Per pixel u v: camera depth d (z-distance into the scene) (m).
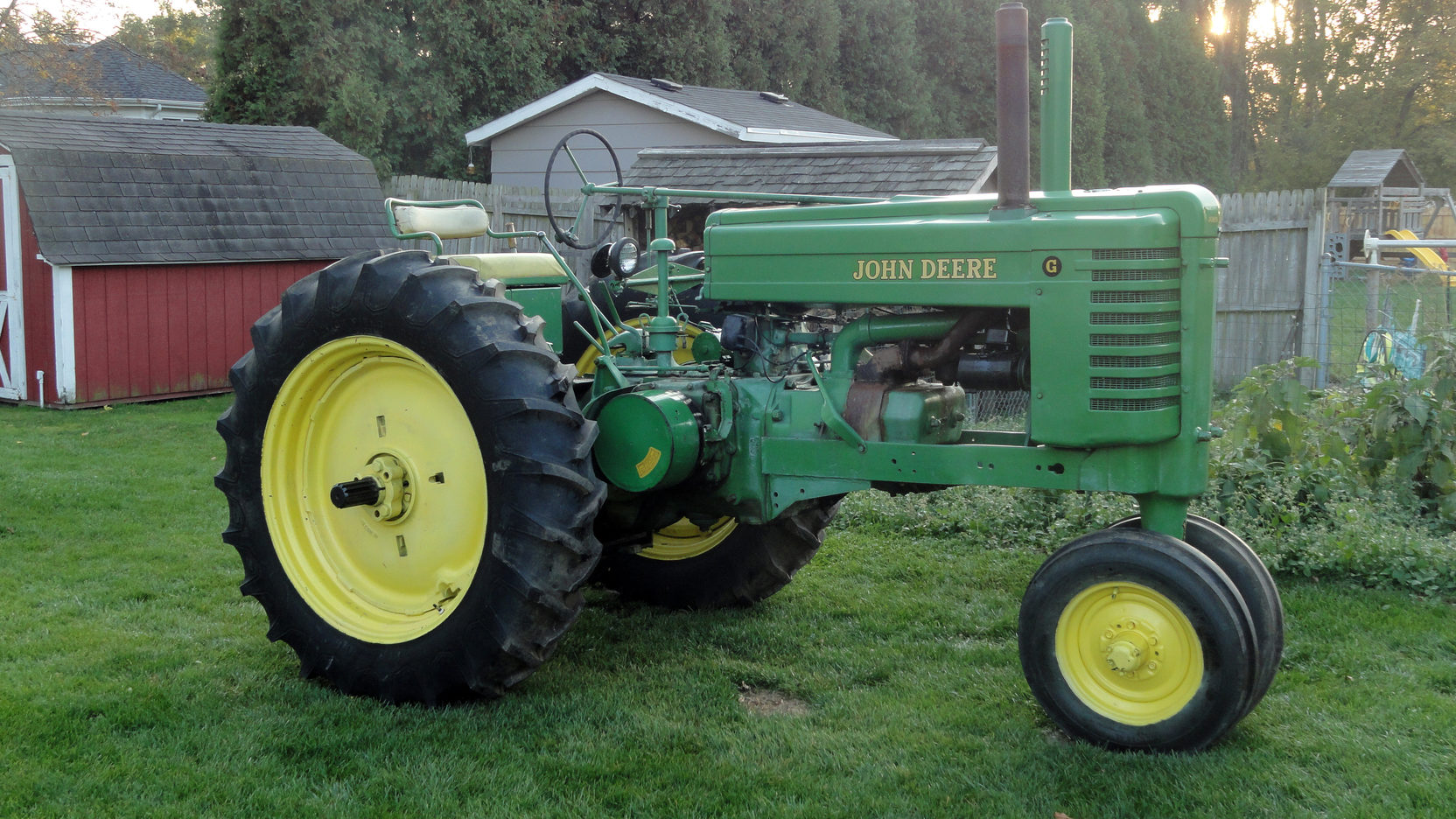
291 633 3.81
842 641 4.27
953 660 4.05
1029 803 2.98
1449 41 30.05
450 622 3.49
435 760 3.21
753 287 3.69
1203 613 3.09
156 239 9.99
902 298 3.42
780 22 21.31
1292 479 5.43
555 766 3.18
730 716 3.56
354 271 3.71
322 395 3.89
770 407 3.76
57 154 9.66
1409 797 2.99
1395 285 11.50
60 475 6.82
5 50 19.92
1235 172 36.69
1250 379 5.91
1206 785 3.04
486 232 4.67
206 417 9.31
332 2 15.20
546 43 17.59
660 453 3.60
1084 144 24.28
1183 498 3.30
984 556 5.37
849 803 2.98
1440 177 30.47
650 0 18.89
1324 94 34.78
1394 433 5.56
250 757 3.21
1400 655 4.02
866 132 16.52
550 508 3.36
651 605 4.75
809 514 4.55
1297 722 3.46
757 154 11.13
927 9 24.83
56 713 3.42
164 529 5.67
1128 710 3.26
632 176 11.51
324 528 3.94
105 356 9.85
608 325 4.56
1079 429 3.18
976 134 26.08
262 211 10.85
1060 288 3.16
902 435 3.53
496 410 3.39
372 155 15.15
